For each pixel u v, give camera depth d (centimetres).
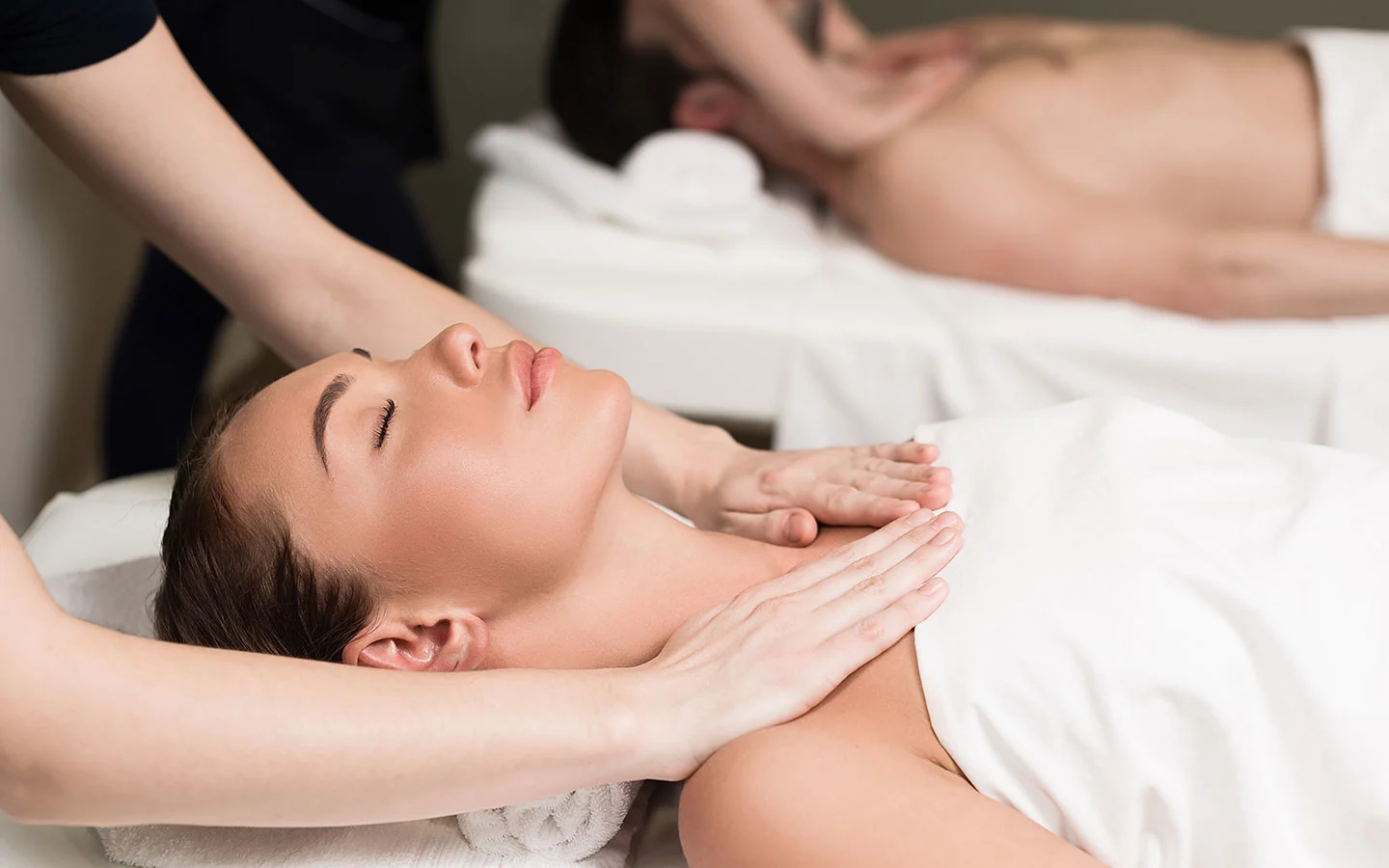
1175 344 177
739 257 194
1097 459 107
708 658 92
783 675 91
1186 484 105
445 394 102
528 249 195
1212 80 200
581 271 192
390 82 204
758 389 184
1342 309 178
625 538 108
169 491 141
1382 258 177
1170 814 92
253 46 189
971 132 193
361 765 82
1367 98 194
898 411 182
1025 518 105
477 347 105
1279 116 198
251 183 113
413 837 102
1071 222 186
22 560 79
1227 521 101
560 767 86
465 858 100
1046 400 179
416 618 104
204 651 83
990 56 211
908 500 110
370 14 199
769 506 119
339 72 196
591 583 106
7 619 76
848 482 115
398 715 83
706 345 182
